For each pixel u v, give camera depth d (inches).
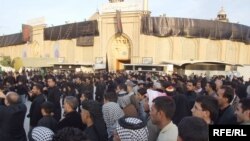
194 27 1795.0
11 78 578.2
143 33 1781.5
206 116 147.6
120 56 1871.3
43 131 121.4
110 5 1872.5
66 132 88.7
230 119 183.9
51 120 210.4
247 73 1395.2
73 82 613.0
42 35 2262.6
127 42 1852.9
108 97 235.8
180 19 1780.3
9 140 216.7
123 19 1828.2
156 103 142.6
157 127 157.8
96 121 177.5
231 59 1937.7
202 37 1812.3
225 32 1872.5
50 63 1990.7
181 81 444.8
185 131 90.4
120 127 123.2
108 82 611.8
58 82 598.9
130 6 1807.3
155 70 1483.8
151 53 1776.6
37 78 690.2
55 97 331.6
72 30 2046.0
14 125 219.3
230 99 196.9
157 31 1759.4
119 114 216.8
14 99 223.9
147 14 1813.5
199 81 405.7
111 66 1882.4
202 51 1813.5
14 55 2588.6
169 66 1462.8
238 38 1934.1
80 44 1988.2
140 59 1785.2
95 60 1900.8
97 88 542.0
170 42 1786.4
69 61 2076.8
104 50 1891.0
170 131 140.7
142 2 1797.5
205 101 148.4
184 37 1797.5
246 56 2048.5
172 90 294.8
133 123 122.6
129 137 120.8
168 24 1766.7
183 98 256.8
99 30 1900.8
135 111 245.1
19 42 2488.9
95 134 173.0
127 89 321.1
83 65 1846.7
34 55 2342.5
